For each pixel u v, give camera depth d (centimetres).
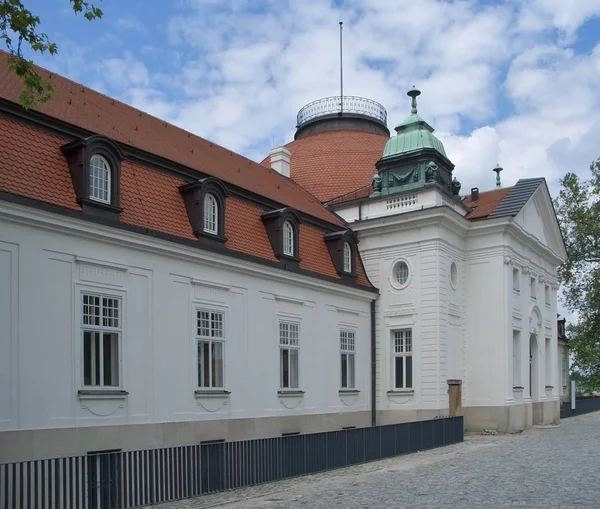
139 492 1435
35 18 1252
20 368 1666
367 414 3173
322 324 2892
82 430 1802
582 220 5319
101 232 1891
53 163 1855
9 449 1617
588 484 1595
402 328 3219
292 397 2655
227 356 2339
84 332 1856
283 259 2644
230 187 2545
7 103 1795
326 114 4459
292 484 1714
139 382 1992
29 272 1712
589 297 5322
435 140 3469
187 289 2200
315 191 3900
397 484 1659
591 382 5291
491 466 1973
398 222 3238
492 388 3281
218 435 2262
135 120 2638
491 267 3356
